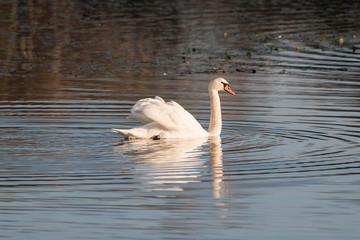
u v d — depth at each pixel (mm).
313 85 21484
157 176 12008
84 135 15266
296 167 12602
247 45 29109
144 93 20266
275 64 25328
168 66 24875
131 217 10055
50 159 13070
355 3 43469
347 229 9609
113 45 28734
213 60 26047
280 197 10945
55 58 26203
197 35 31375
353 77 22812
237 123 16594
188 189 11328
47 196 10922
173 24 34281
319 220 9969
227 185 11523
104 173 12188
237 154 13617
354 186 11469
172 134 15078
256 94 20125
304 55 27062
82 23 34281
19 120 16641
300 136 15164
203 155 13555
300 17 37250
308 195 11047
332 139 14828
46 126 16078
